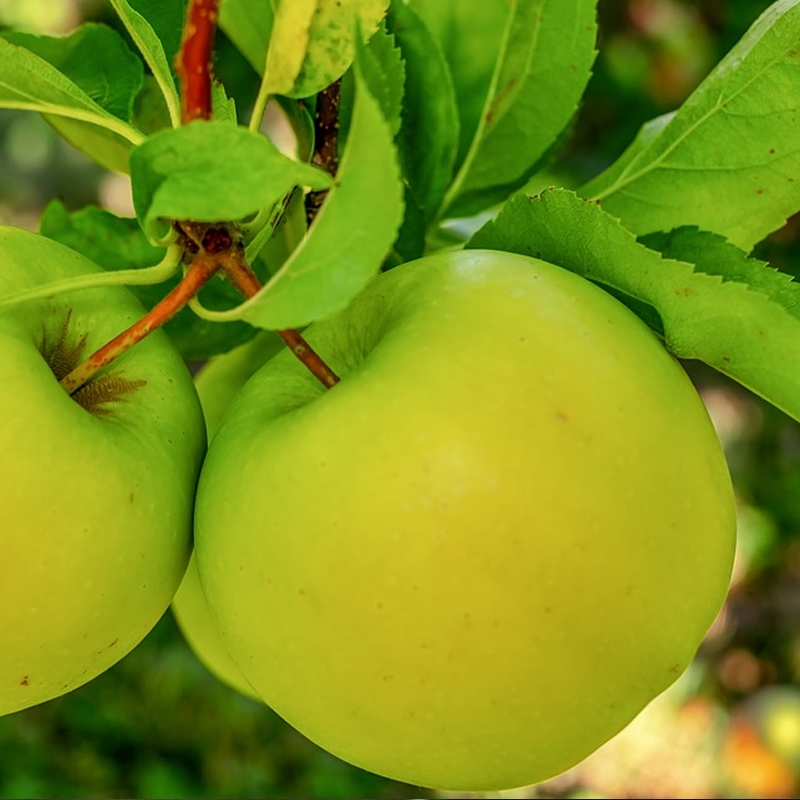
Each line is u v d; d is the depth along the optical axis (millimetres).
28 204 1214
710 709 1103
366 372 305
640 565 303
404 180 350
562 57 357
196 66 295
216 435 322
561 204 315
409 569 297
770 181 337
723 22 790
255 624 308
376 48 337
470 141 373
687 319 314
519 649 300
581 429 302
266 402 319
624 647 306
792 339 308
